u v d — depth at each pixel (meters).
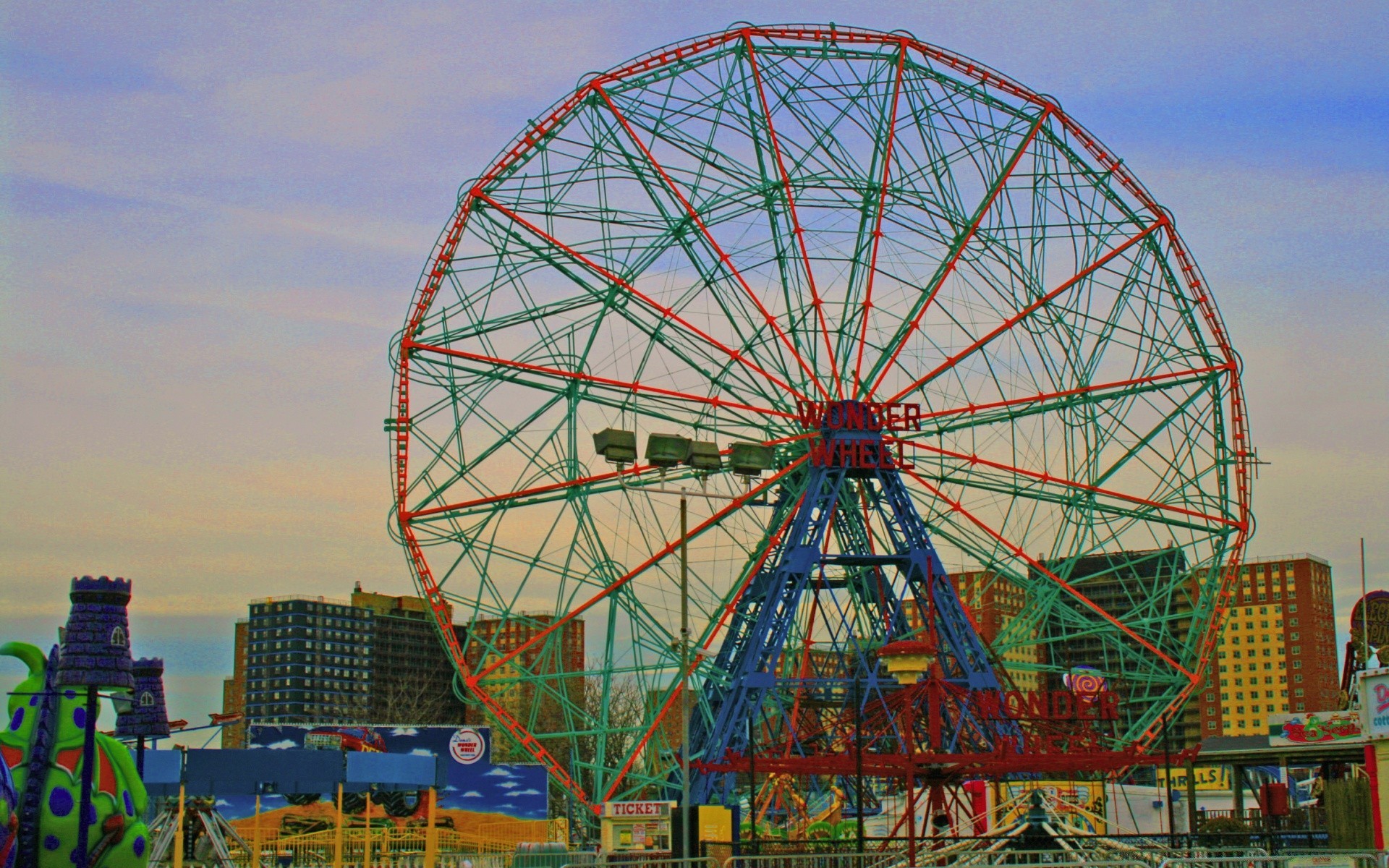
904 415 94.69
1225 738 97.25
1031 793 54.34
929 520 96.31
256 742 104.56
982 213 95.00
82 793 50.84
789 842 62.38
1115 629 96.31
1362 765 89.81
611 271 92.00
